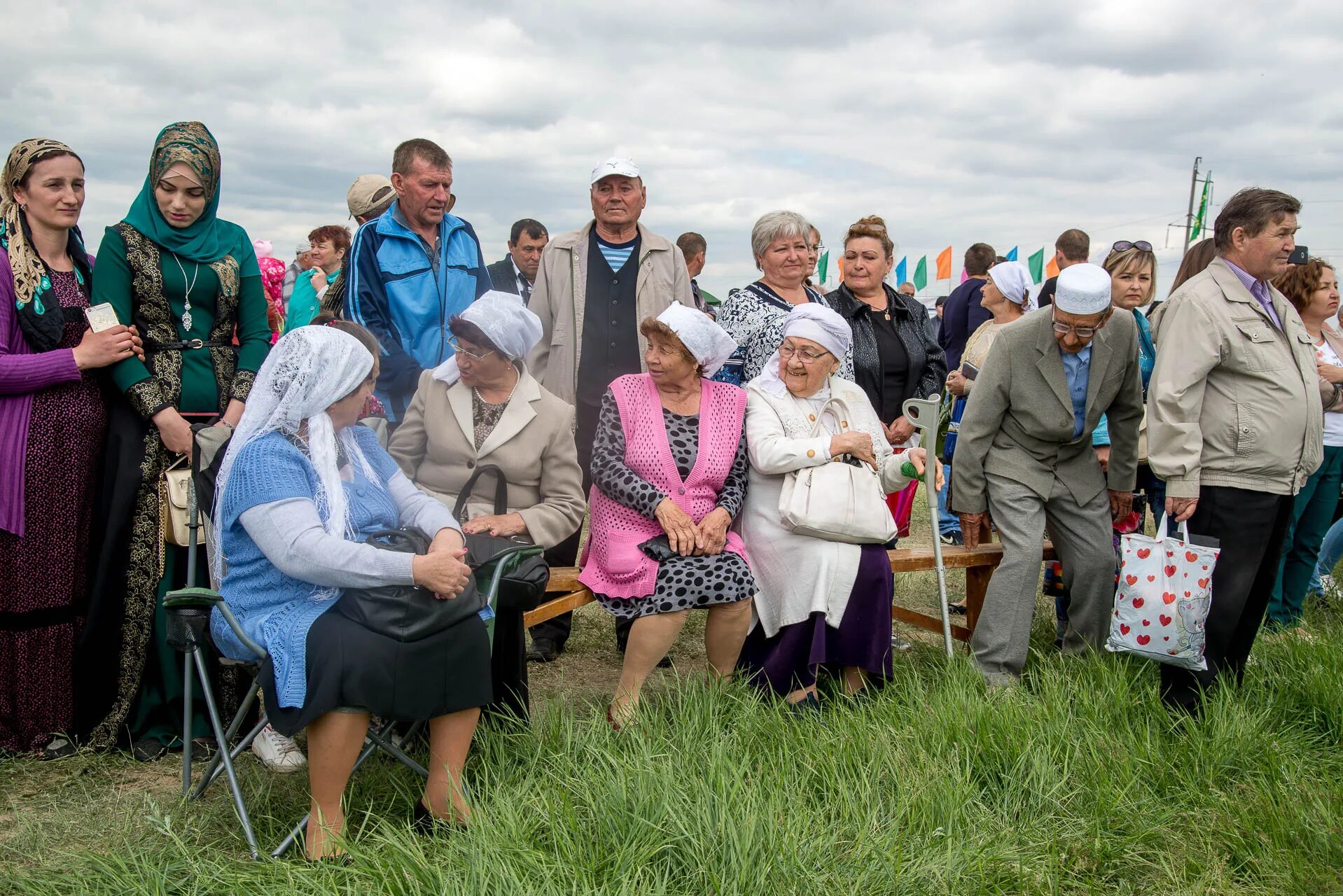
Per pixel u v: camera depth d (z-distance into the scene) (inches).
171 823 116.0
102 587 141.4
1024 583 167.8
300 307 297.4
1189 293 160.7
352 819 120.3
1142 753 135.6
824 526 153.9
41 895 99.2
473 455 156.9
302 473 115.2
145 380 141.1
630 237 191.9
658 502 152.9
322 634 108.3
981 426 173.3
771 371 171.9
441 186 177.9
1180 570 151.8
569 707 142.0
